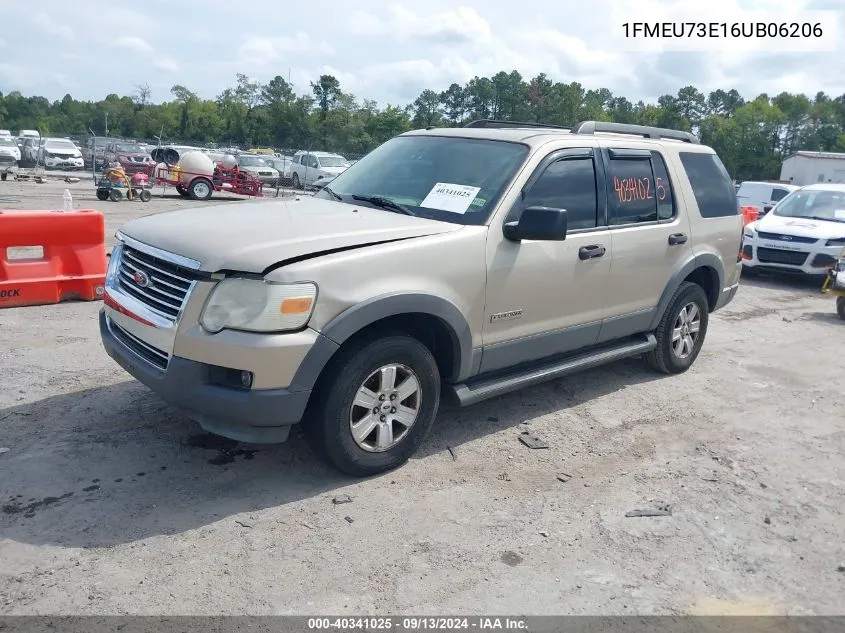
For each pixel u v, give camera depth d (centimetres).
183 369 356
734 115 10019
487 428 490
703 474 439
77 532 337
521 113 9475
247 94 9288
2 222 704
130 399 494
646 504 397
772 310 967
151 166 2506
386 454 408
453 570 326
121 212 1698
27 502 359
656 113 11544
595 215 505
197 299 353
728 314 923
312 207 456
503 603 305
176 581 306
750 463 460
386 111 8575
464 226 427
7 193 2062
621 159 534
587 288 498
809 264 1130
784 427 527
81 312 715
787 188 2367
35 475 386
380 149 548
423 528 359
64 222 740
